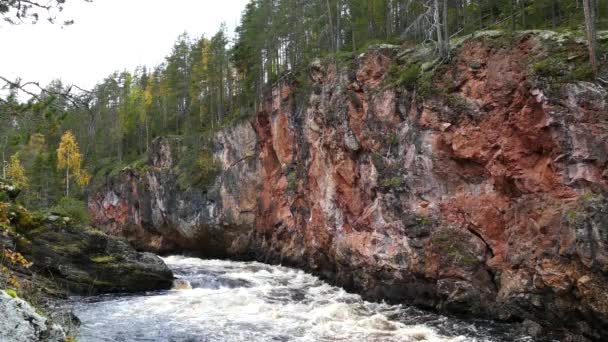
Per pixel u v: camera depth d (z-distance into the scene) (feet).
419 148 67.15
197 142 166.09
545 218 51.60
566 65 51.88
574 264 47.29
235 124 145.18
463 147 61.52
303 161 106.22
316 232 97.71
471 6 101.71
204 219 150.30
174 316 61.00
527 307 53.01
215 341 49.80
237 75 187.32
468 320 57.88
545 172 53.26
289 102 116.16
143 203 185.68
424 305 65.10
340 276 85.20
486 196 60.18
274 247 125.90
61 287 73.26
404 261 68.39
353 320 57.93
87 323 56.95
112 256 81.10
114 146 249.96
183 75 222.89
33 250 73.00
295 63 141.69
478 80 61.26
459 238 62.23
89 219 116.26
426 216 65.82
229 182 144.36
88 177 221.87
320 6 140.36
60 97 26.43
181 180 162.81
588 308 45.60
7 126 25.68
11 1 23.93
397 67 76.28
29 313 20.92
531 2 87.61
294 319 59.00
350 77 84.07
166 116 225.56
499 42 59.82
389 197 71.72
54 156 231.09
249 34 157.79
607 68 49.03
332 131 87.76
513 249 55.62
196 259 147.23
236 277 92.68
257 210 135.33
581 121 49.37
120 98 256.52
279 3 153.79
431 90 66.03
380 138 74.84
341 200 85.56
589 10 50.19
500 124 57.82
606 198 45.85
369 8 117.80
